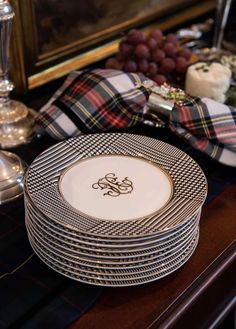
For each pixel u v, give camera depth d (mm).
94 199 556
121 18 1029
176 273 578
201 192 569
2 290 538
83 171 598
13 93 897
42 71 909
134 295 548
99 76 772
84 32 958
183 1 1177
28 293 537
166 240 517
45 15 860
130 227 508
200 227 643
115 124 754
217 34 1100
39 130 769
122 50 869
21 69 861
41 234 537
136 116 760
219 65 874
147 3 1071
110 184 582
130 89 755
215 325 682
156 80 860
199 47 1100
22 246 593
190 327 665
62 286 550
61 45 923
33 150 758
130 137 660
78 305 527
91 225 509
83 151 627
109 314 528
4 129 774
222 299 707
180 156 629
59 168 595
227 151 719
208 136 714
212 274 587
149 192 574
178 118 726
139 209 546
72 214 524
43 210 516
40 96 908
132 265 517
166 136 805
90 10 943
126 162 620
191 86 858
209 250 612
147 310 536
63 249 519
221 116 712
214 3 1274
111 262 510
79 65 971
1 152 689
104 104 750
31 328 501
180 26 1200
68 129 743
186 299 556
